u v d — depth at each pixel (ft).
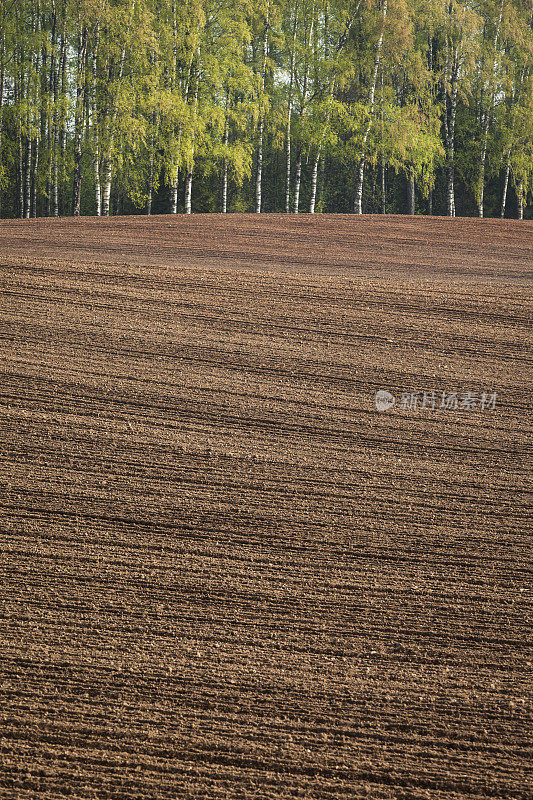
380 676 19.06
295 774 16.31
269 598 21.67
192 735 17.11
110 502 25.62
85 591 21.53
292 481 27.55
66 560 22.75
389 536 24.73
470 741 17.30
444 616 21.29
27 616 20.42
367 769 16.51
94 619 20.49
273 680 18.74
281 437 30.60
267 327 41.14
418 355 38.91
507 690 18.80
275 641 20.03
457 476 28.50
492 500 26.99
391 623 20.93
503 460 29.78
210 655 19.45
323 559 23.47
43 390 32.91
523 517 26.04
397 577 22.84
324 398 34.04
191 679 18.65
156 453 28.76
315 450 29.78
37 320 39.81
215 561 23.12
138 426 30.66
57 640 19.66
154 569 22.61
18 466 27.25
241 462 28.58
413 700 18.37
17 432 29.48
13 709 17.53
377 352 38.99
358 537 24.61
